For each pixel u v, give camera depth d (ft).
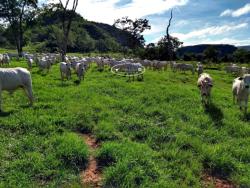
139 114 47.52
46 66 106.32
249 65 225.76
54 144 34.91
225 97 66.33
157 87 70.33
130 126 41.65
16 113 44.70
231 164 33.24
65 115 45.55
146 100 56.39
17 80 48.55
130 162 31.09
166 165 32.09
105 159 32.81
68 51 420.36
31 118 42.19
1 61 122.52
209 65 212.43
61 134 38.78
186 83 98.02
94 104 51.26
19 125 39.86
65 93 60.64
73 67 104.88
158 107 50.90
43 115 44.50
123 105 51.37
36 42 402.52
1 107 46.62
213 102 58.65
